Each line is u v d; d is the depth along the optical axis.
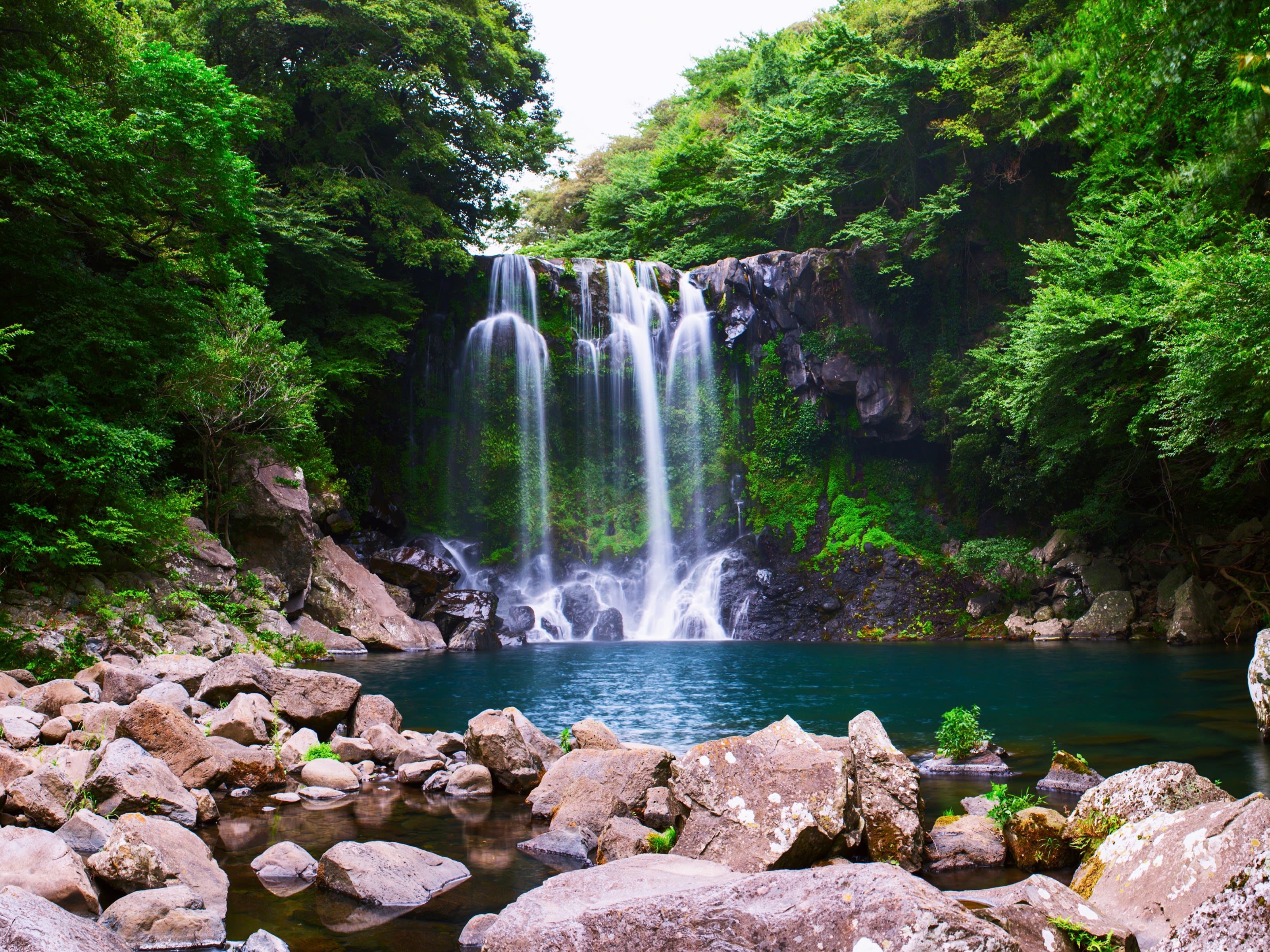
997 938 3.27
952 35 36.91
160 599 17.03
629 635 34.56
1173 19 12.37
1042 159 35.59
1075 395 26.39
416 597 27.69
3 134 15.21
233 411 20.88
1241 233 20.28
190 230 21.08
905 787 6.17
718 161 45.12
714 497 36.91
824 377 36.72
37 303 16.94
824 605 33.31
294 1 30.88
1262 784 8.52
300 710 10.54
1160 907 4.51
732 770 6.10
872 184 39.41
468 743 9.13
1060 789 8.52
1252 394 18.98
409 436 34.69
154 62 18.84
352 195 30.52
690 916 3.63
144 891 5.01
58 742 8.92
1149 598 28.89
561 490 36.53
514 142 36.06
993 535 34.66
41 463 15.69
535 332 36.50
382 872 5.70
